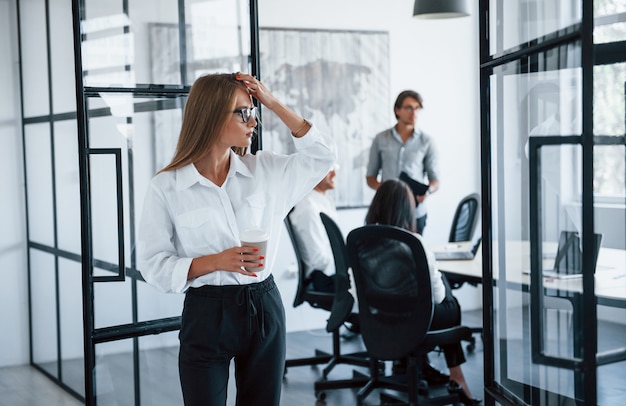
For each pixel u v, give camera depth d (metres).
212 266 2.51
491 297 2.86
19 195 5.84
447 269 4.80
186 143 2.59
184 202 2.59
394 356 4.14
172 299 3.79
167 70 3.64
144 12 3.59
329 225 4.62
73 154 5.01
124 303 3.67
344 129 6.83
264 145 6.49
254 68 3.72
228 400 3.68
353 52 6.83
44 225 5.57
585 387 2.16
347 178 6.87
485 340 2.89
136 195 3.75
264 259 2.52
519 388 2.66
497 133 2.76
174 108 3.71
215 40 3.68
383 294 4.15
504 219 2.73
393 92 7.03
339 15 6.77
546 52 2.35
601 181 2.57
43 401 5.18
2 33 5.71
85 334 3.54
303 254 5.11
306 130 2.69
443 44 7.23
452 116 7.31
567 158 2.26
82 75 3.44
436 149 6.61
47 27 5.23
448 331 4.23
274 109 2.66
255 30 3.72
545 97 2.37
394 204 4.20
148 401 3.73
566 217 2.29
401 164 6.55
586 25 2.06
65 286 5.30
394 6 7.00
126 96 3.61
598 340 2.30
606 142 2.51
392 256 4.04
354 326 5.39
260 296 2.61
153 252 2.59
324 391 5.01
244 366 2.66
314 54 6.67
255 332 2.60
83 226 3.49
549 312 2.42
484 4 2.80
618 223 2.58
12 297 5.88
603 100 2.52
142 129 3.72
